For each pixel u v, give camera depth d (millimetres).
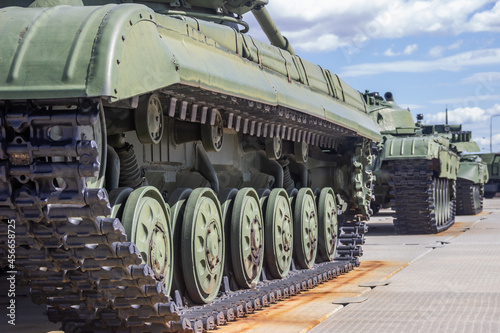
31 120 5742
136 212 7449
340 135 15148
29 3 7539
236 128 10195
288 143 13625
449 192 30016
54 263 6582
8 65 5789
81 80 5645
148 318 7398
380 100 30000
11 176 5898
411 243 21016
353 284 12773
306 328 8758
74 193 5875
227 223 10359
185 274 8891
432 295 11445
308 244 13312
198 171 10438
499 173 56688
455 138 42562
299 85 11883
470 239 22219
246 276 10555
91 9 6320
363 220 16453
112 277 6668
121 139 8008
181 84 7258
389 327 8914
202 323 8219
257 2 11398
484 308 10180
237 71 8922
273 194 11781
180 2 9602
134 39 6227
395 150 24000
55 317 7559
